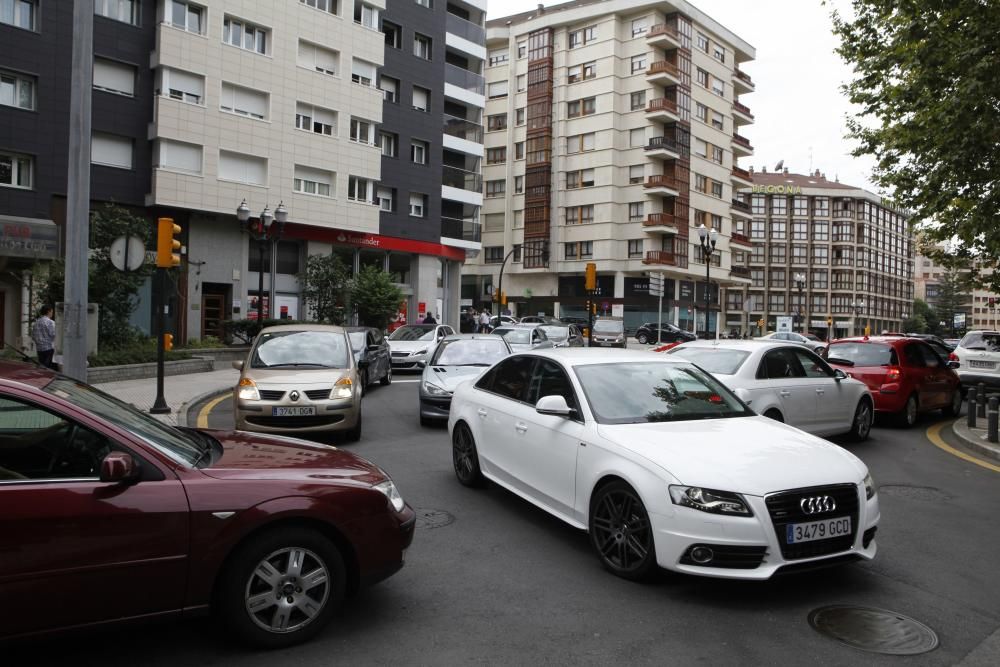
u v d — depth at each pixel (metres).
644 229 50.47
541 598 4.16
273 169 30.20
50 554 2.94
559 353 5.98
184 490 3.24
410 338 21.56
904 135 13.24
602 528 4.68
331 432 9.78
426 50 39.25
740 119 60.16
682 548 4.06
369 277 30.06
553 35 54.38
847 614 3.98
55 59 24.58
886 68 13.36
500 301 33.94
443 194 40.72
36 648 3.43
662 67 49.66
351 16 33.34
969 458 8.90
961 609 4.09
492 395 6.55
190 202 27.31
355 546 3.63
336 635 3.63
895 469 8.13
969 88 10.92
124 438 3.26
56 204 24.66
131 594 3.10
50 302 18.25
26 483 2.99
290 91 30.81
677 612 3.98
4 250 22.03
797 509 4.05
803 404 8.83
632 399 5.25
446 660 3.38
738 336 57.62
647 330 46.34
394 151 37.47
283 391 8.83
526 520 5.80
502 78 57.88
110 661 3.30
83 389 3.72
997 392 16.00
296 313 32.59
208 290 29.19
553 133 54.72
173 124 26.86
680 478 4.14
